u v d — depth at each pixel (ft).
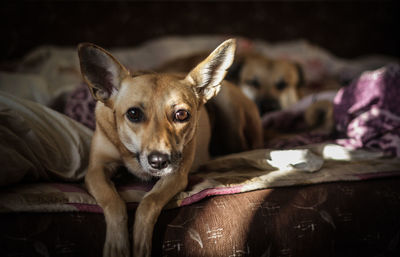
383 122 6.37
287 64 13.39
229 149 7.73
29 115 5.37
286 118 9.80
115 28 15.83
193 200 4.59
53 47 14.07
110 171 5.30
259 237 4.50
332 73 15.80
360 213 4.98
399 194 5.25
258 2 17.38
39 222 3.93
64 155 5.49
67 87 8.38
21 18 14.38
